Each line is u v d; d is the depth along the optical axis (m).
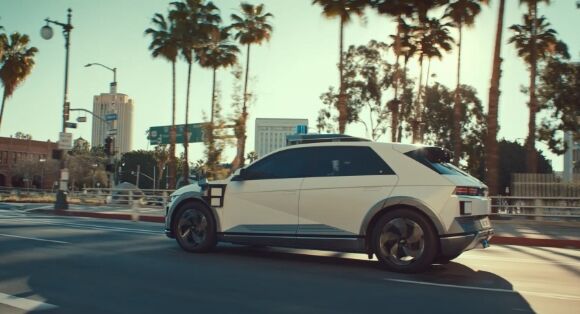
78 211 22.39
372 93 45.69
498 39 22.50
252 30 42.16
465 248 7.47
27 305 5.73
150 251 9.45
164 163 93.38
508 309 5.75
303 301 5.99
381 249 7.75
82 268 7.81
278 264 8.38
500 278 7.57
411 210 7.61
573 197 19.89
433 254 7.47
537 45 37.56
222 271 7.71
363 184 7.91
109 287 6.61
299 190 8.29
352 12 28.28
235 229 8.73
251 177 8.73
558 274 8.03
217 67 42.69
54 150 24.30
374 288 6.70
